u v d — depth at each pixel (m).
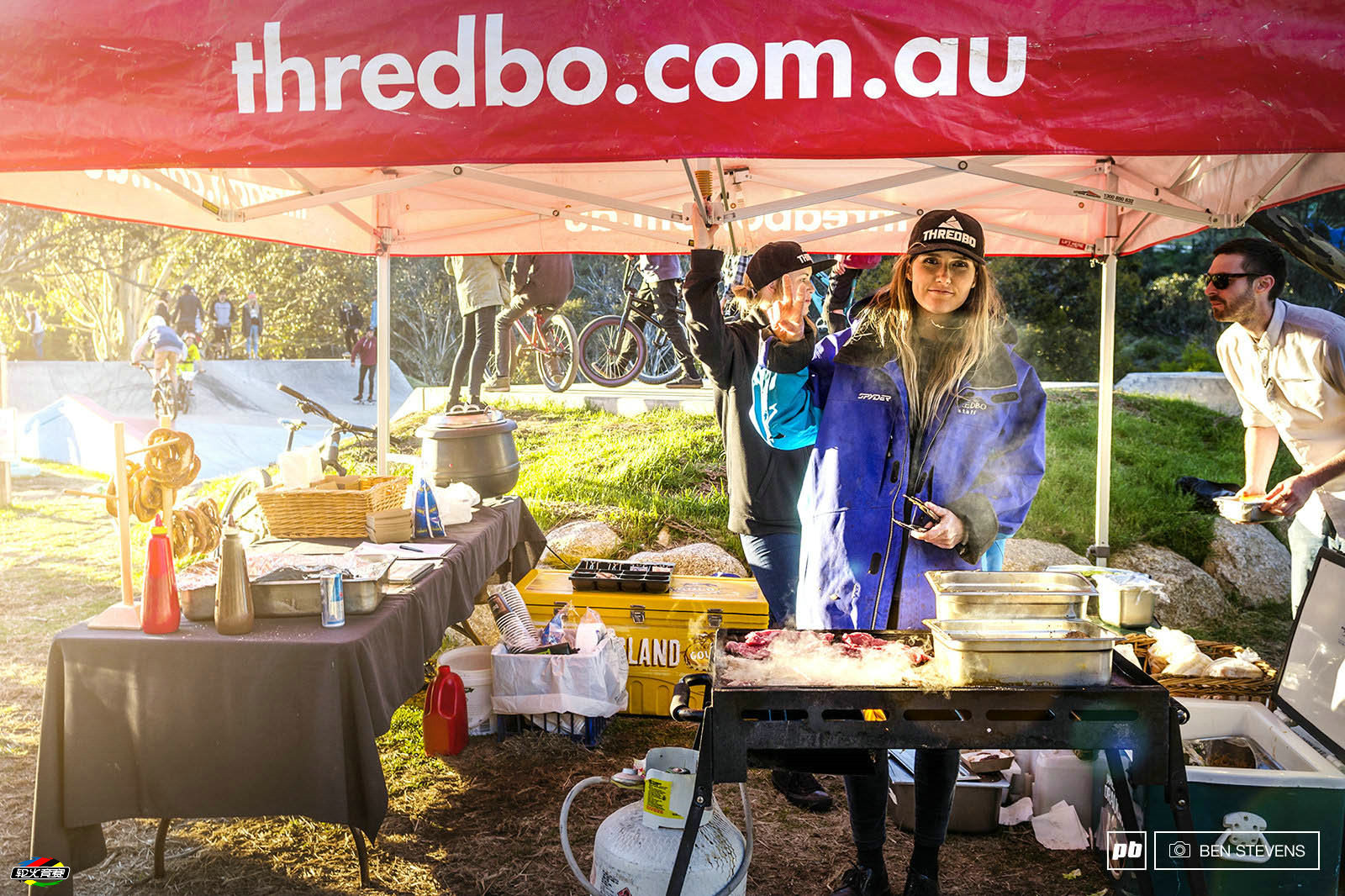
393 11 2.11
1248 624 6.32
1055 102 2.01
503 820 3.40
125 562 2.83
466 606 3.89
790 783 3.58
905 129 2.04
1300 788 2.55
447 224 5.31
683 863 2.21
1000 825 3.33
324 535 4.12
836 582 2.69
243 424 12.44
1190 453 8.61
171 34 2.16
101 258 18.16
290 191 4.36
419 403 10.02
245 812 2.65
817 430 2.81
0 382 9.17
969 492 2.63
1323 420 3.77
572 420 8.83
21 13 2.20
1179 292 13.12
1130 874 2.74
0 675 4.85
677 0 2.07
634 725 4.30
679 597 4.37
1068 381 12.82
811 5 2.04
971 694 2.06
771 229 5.32
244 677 2.63
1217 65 1.98
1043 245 5.16
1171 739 2.08
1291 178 3.52
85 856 2.73
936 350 2.65
